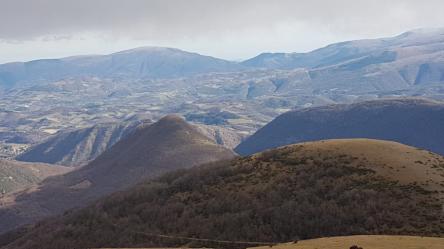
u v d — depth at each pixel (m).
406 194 122.94
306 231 121.81
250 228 130.25
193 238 135.88
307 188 138.12
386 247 77.50
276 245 89.75
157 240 142.25
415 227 110.25
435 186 125.44
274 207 134.38
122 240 150.75
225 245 126.50
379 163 141.62
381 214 117.69
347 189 132.00
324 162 149.62
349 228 116.94
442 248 75.88
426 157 145.38
